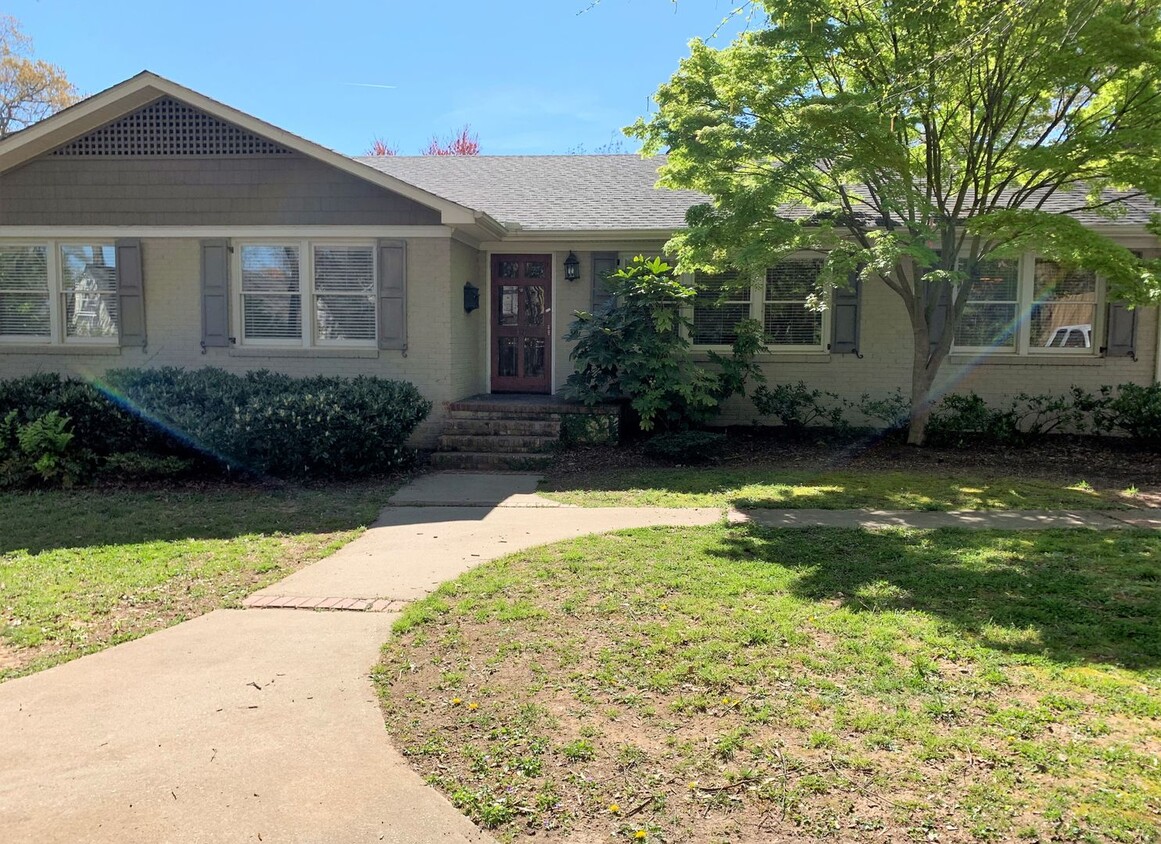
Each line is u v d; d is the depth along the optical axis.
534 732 3.08
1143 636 3.94
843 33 8.30
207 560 5.74
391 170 14.69
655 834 2.46
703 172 9.07
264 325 10.69
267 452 8.64
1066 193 11.48
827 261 8.43
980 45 6.64
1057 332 11.60
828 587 4.75
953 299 11.55
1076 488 8.17
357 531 6.64
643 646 3.86
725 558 5.48
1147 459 9.77
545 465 9.59
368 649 3.99
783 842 2.41
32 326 10.92
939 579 4.91
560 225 11.58
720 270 10.27
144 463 8.48
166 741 3.09
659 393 9.86
